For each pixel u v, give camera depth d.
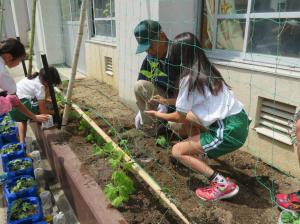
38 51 8.19
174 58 2.30
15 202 2.60
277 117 2.69
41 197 2.69
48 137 3.43
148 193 2.43
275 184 2.54
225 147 2.21
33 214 2.48
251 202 2.32
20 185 2.80
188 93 2.24
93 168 2.75
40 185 3.15
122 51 4.45
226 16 3.13
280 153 2.69
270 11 2.72
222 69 3.08
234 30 3.08
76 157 2.96
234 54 3.08
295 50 2.57
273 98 2.62
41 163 3.67
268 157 2.81
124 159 2.59
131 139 3.37
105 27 5.86
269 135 2.71
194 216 2.13
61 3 7.89
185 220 1.91
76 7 6.82
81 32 3.26
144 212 2.22
